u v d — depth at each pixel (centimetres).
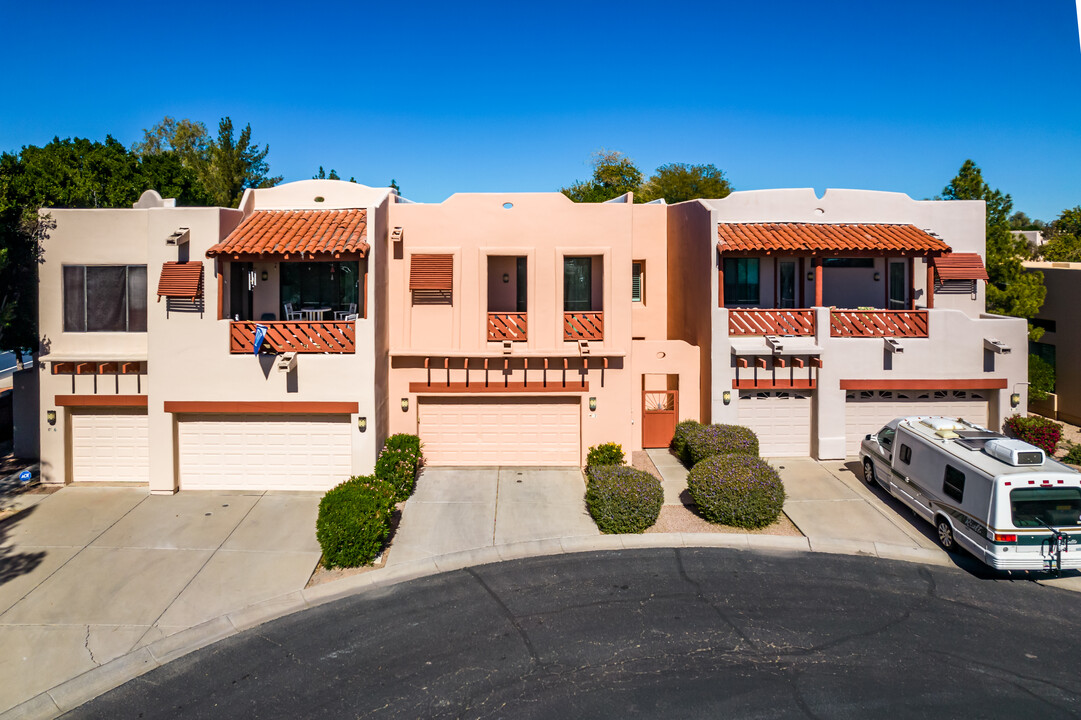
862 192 1991
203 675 923
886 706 838
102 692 895
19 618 1060
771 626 1027
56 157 2514
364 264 1656
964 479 1220
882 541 1322
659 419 1936
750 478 1390
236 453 1630
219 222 1588
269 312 1812
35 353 1875
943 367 1798
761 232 1886
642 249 2158
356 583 1177
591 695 865
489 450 1784
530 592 1143
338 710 845
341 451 1627
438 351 1717
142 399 1638
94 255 1634
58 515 1470
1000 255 2305
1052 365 2355
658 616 1059
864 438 1689
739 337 1808
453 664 938
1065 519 1123
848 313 1806
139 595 1132
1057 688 873
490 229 1722
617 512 1361
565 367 1747
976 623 1033
